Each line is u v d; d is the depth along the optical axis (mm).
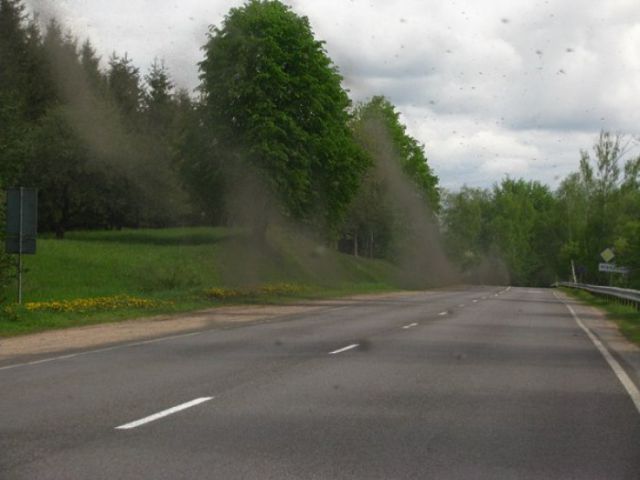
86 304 27594
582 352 17469
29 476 6543
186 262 46938
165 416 9273
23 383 11844
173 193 69125
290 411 9695
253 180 50469
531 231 130625
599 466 7223
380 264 82312
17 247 25156
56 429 8477
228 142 51344
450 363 14898
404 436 8352
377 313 30875
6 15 74500
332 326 23844
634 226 49750
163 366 13984
